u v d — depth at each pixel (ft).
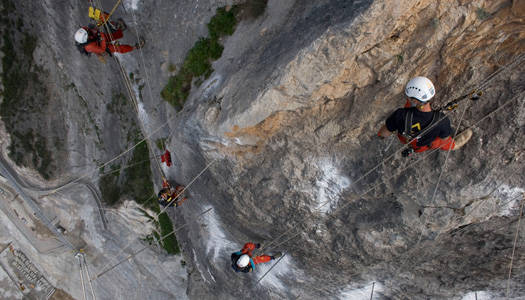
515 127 17.56
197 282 40.45
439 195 20.27
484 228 21.11
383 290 28.25
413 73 17.70
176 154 28.48
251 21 23.20
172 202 30.45
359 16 14.93
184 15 25.86
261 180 24.56
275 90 18.44
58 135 43.65
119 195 40.50
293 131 21.77
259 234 29.25
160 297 43.57
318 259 27.25
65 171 45.50
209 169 26.14
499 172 18.76
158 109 31.17
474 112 18.31
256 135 22.06
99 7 29.30
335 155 22.43
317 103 19.81
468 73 17.37
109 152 41.45
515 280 24.13
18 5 36.22
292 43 18.22
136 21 28.53
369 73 18.12
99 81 37.27
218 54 25.12
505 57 16.42
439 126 14.62
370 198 22.80
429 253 23.80
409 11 14.82
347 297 29.86
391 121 15.66
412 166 20.52
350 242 24.62
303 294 31.22
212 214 31.24
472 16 14.89
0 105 43.19
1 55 40.11
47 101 41.70
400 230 22.48
